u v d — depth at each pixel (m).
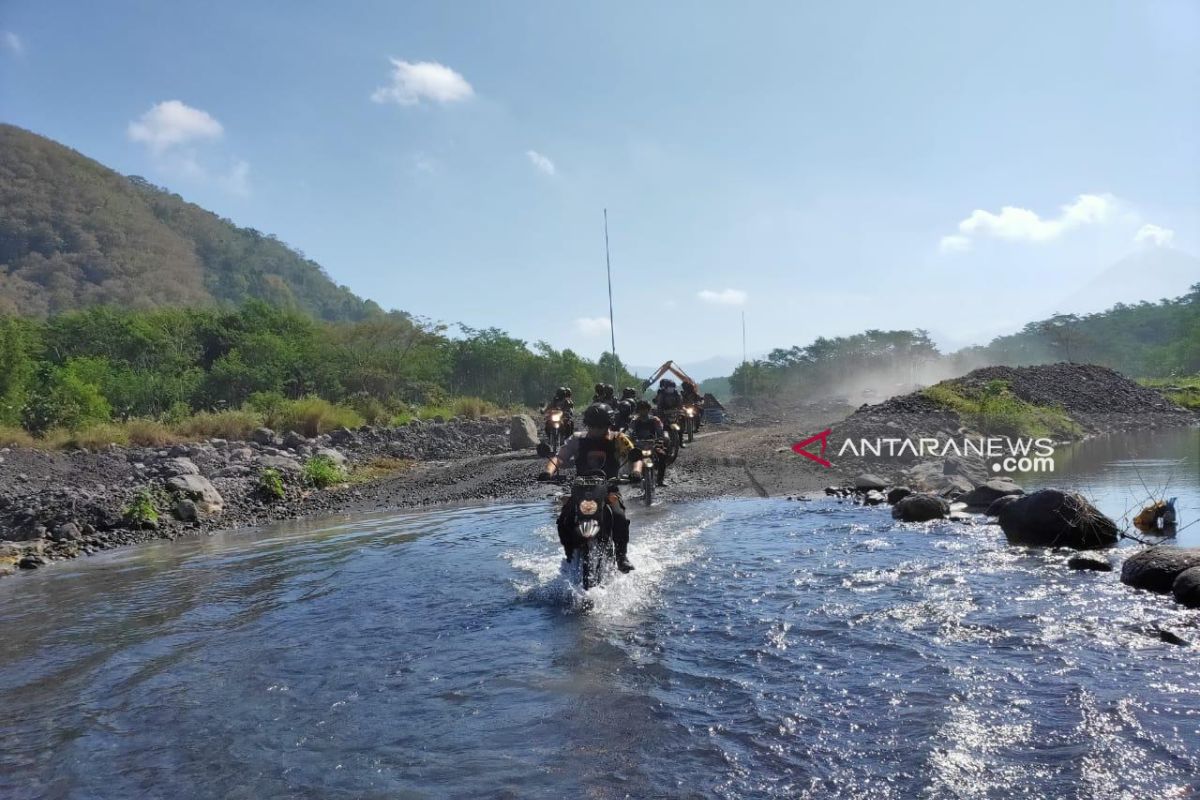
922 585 6.57
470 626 5.95
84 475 16.09
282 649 5.59
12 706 4.73
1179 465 14.91
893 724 3.93
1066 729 3.79
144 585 7.96
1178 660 4.66
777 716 4.09
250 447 21.00
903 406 22.45
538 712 4.29
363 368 39.03
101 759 3.96
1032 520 8.14
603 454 7.38
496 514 11.55
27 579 8.76
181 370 34.22
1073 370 35.12
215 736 4.17
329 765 3.78
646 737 3.91
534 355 60.41
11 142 199.88
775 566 7.47
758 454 18.05
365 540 9.87
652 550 8.46
